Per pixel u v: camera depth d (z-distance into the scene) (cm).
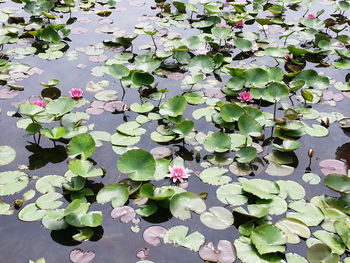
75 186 234
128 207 224
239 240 204
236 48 442
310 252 197
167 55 385
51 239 205
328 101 343
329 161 268
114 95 339
